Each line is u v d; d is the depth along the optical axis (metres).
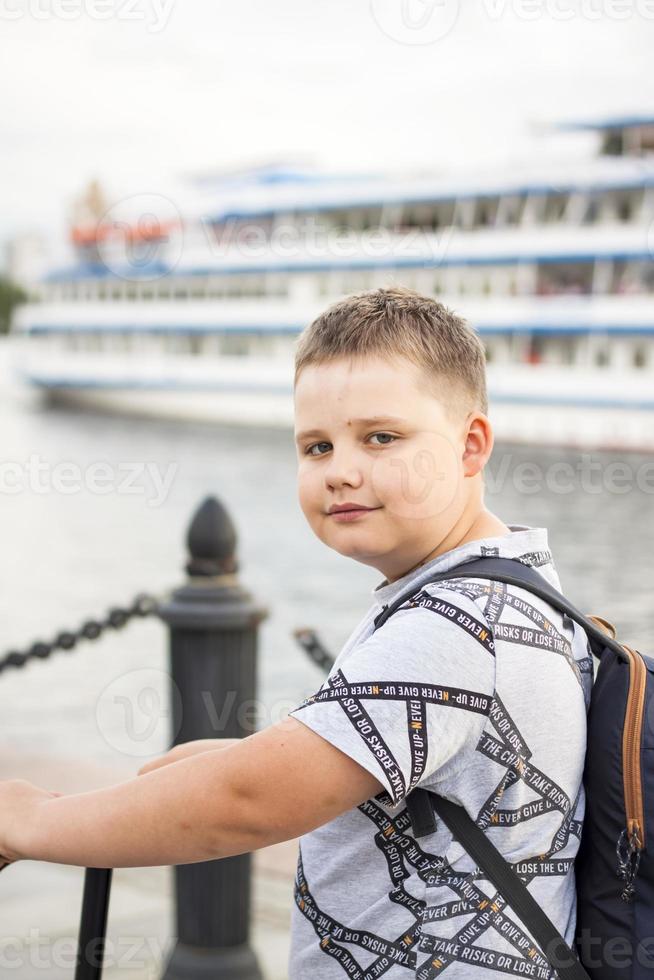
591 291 28.78
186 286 35.88
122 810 1.05
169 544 17.44
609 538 13.46
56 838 1.07
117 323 37.78
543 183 28.41
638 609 8.16
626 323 27.97
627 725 1.13
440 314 1.23
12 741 6.61
